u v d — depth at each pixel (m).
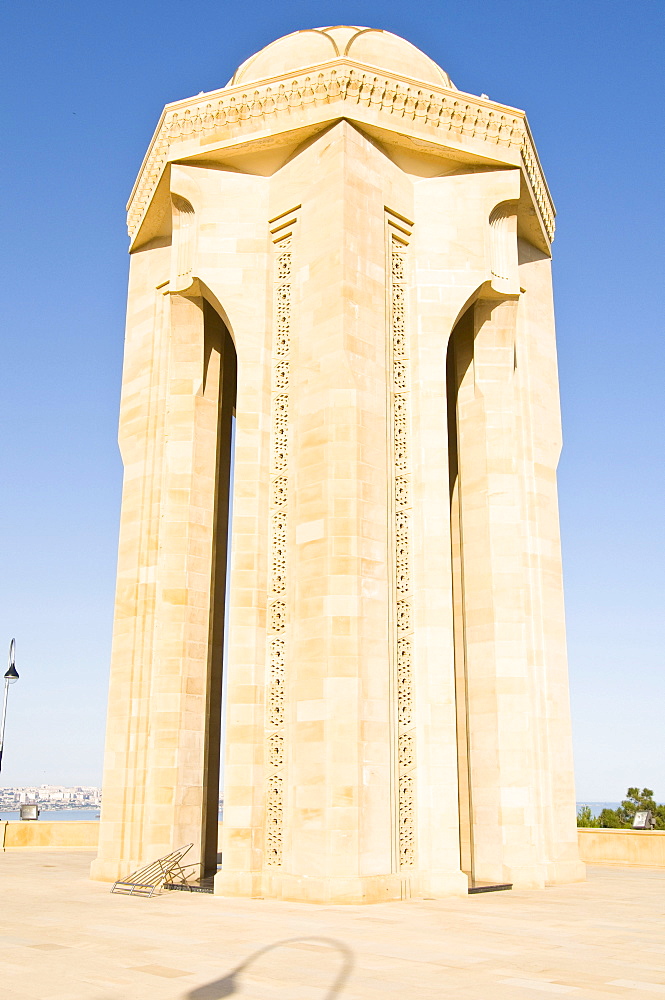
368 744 14.12
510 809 16.48
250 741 14.92
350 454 15.06
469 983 7.48
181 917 11.63
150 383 19.39
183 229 18.27
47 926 10.77
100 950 8.98
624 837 22.52
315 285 16.27
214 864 18.67
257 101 17.23
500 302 18.41
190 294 18.20
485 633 17.52
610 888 16.31
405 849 14.43
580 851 23.25
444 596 15.73
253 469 16.20
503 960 8.58
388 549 15.37
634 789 38.66
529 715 17.56
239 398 16.66
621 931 10.61
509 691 17.08
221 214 17.67
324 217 16.36
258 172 17.94
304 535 15.23
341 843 13.48
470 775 17.22
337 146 16.42
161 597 17.77
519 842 16.38
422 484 16.20
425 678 15.27
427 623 15.52
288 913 12.10
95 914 11.97
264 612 15.66
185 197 17.77
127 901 13.59
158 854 16.38
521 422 19.61
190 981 7.45
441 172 18.03
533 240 20.95
